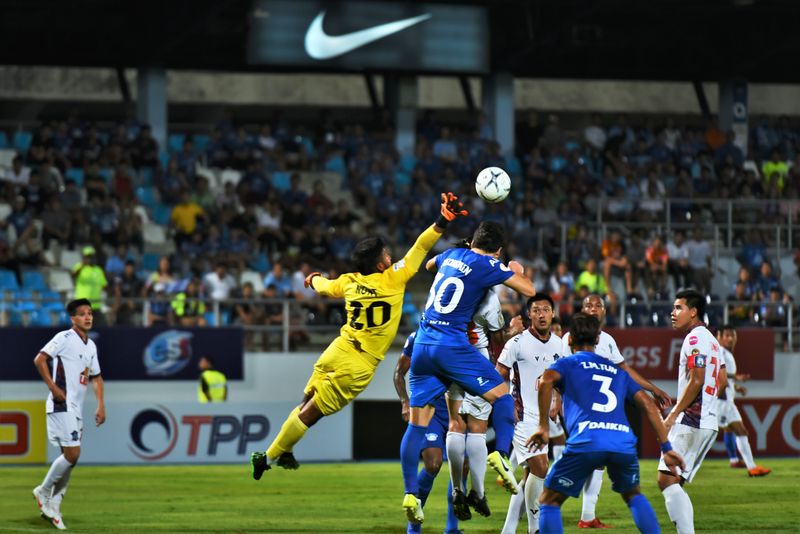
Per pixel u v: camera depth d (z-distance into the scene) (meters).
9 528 28.22
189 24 64.38
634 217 64.44
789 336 53.03
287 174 67.12
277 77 83.69
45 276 55.34
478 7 67.06
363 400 48.62
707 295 57.72
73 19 68.88
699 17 73.62
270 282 54.28
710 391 26.16
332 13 65.50
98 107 79.75
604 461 20.42
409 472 23.30
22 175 61.12
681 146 72.75
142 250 58.12
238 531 28.12
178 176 62.88
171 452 45.69
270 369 50.56
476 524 28.91
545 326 25.59
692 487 37.31
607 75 77.88
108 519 30.16
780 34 74.00
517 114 86.69
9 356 45.78
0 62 69.06
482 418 24.91
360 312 23.86
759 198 69.50
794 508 32.38
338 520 30.03
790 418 49.97
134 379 47.88
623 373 20.97
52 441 28.66
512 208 64.94
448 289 23.33
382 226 63.47
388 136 70.81
